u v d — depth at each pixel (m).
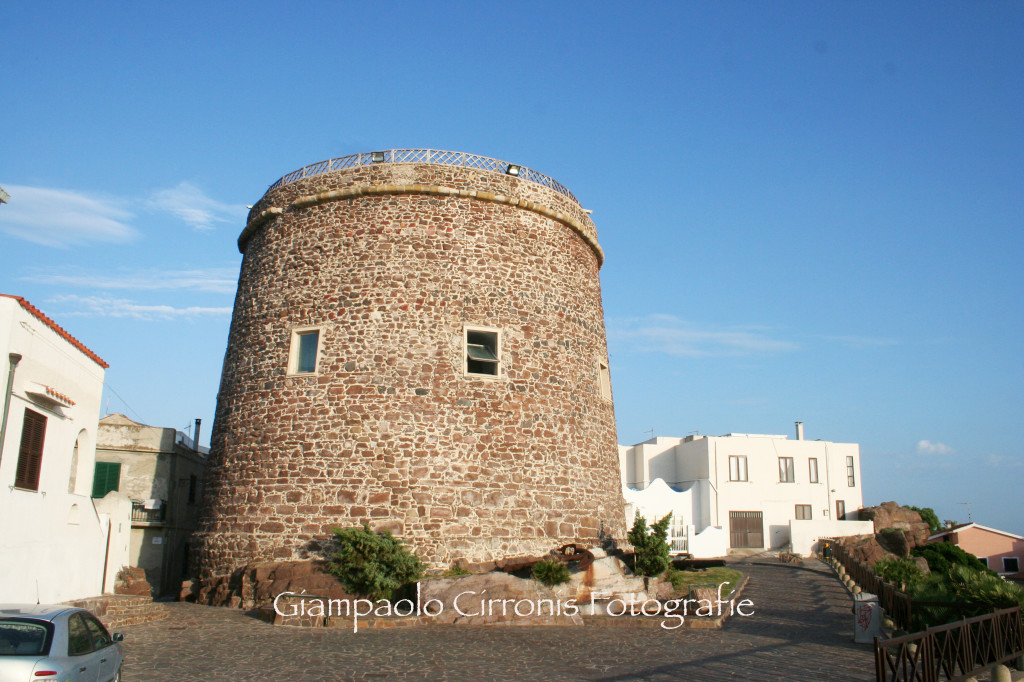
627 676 11.98
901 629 16.06
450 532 20.47
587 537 22.52
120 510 21.91
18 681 7.64
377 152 23.61
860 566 23.80
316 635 15.60
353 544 18.81
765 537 45.38
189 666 12.46
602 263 28.44
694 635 16.19
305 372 21.95
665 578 20.80
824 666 13.09
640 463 50.09
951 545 43.88
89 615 9.66
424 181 23.25
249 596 19.72
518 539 21.11
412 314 22.02
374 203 23.05
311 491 20.73
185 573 31.44
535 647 14.40
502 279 23.11
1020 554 47.56
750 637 16.05
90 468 20.19
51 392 16.81
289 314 22.78
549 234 24.61
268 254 24.11
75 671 8.30
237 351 23.80
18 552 15.91
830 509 46.72
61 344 18.23
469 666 12.59
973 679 12.43
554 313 23.94
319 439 21.11
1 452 15.31
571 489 22.55
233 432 22.59
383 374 21.45
